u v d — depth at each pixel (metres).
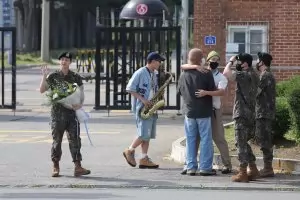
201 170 29.66
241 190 27.02
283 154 31.86
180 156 33.19
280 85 38.09
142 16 69.56
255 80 28.06
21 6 169.12
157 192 26.36
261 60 29.08
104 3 179.62
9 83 92.12
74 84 28.78
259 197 25.50
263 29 50.34
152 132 31.48
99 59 55.66
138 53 54.81
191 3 71.38
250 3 50.25
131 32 54.16
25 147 37.41
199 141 30.19
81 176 29.34
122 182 28.14
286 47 50.25
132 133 43.69
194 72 29.28
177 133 43.59
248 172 28.73
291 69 50.19
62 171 30.53
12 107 55.97
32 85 89.62
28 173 30.08
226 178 29.11
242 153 28.12
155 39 61.53
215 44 50.44
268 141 29.06
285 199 25.16
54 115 28.78
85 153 35.66
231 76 28.02
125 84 54.47
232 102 49.97
